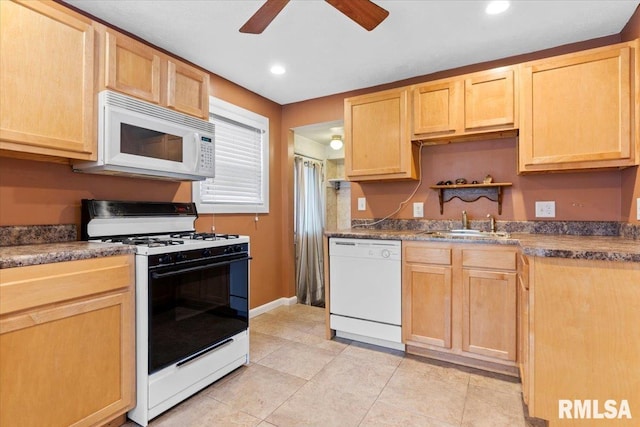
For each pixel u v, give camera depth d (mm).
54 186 1860
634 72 1892
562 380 1490
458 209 2762
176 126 2100
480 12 1969
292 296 3760
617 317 1403
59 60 1582
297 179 4254
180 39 2277
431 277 2260
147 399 1617
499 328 2053
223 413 1718
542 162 2107
